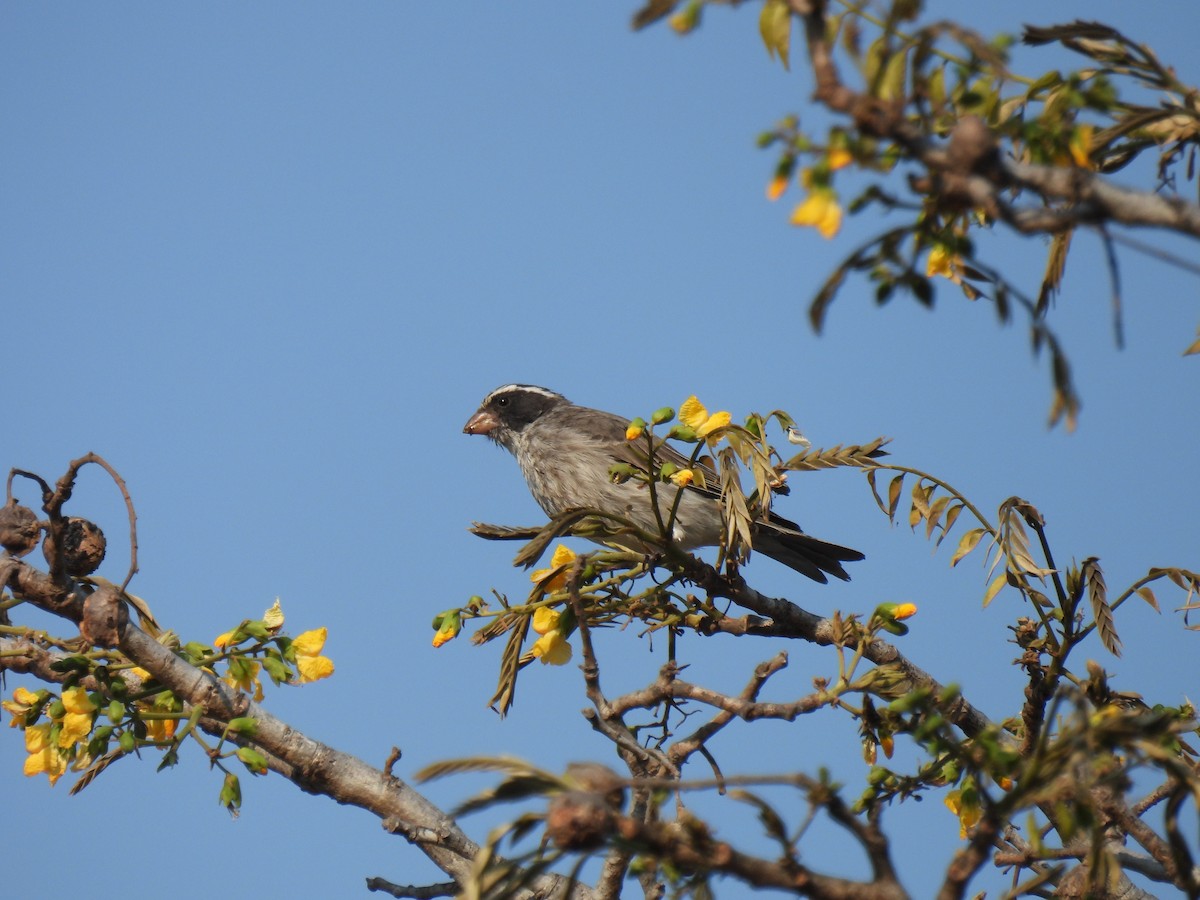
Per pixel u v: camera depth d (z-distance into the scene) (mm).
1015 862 8258
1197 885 5672
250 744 9109
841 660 8203
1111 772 5828
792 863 5570
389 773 9305
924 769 8031
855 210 5180
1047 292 6812
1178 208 5086
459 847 9164
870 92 5453
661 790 6789
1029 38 6570
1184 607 9312
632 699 8336
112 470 8898
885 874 5629
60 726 8609
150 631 9367
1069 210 5332
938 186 5148
